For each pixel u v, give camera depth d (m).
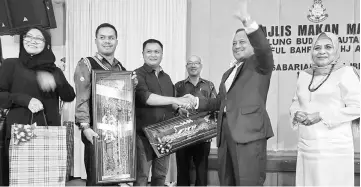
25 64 2.72
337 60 2.68
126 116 2.78
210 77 4.64
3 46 4.67
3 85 2.68
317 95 2.64
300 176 2.76
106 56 2.87
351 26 4.31
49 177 2.70
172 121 3.02
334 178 2.59
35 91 2.71
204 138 3.03
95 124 2.66
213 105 2.99
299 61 4.42
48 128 2.70
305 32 4.41
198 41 4.66
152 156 2.99
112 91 2.74
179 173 3.54
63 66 4.79
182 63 4.54
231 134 2.27
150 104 2.92
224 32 4.61
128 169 2.76
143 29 4.63
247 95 2.28
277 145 4.44
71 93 2.89
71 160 4.37
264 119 2.30
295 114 2.73
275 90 4.45
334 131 2.60
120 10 4.66
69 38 4.74
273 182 3.70
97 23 4.70
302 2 4.41
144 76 3.02
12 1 3.81
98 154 2.67
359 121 2.80
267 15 4.49
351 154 2.62
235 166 2.30
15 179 2.59
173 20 4.57
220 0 4.61
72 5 4.73
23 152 2.61
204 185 3.46
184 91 3.75
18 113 2.70
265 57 2.14
